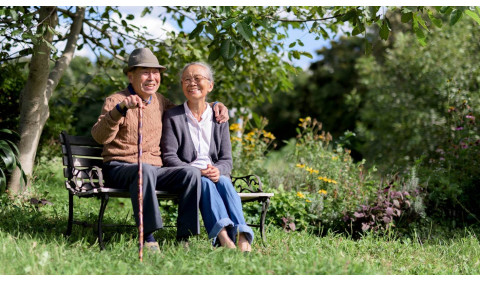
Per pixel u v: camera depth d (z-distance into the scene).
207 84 4.15
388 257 4.18
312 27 5.18
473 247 4.59
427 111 10.48
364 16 4.69
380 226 5.12
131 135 3.91
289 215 5.08
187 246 3.72
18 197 5.16
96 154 4.26
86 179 4.28
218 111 4.25
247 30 4.21
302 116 22.97
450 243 4.92
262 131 7.50
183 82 4.14
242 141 7.36
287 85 7.17
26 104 5.44
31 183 5.52
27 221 4.44
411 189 5.57
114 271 3.10
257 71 7.27
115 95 3.99
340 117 21.55
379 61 16.11
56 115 7.79
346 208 5.29
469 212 5.72
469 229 5.57
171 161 3.96
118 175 3.80
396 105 11.39
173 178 3.81
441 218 5.78
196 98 4.09
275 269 3.26
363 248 4.38
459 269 3.96
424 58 10.62
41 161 7.27
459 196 5.98
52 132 7.58
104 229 4.41
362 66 14.17
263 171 6.55
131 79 4.06
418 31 4.73
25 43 5.01
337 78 21.86
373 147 12.15
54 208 5.03
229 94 7.73
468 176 6.37
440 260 4.20
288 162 7.04
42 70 5.30
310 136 7.24
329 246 4.32
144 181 3.65
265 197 4.25
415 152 10.35
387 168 8.05
